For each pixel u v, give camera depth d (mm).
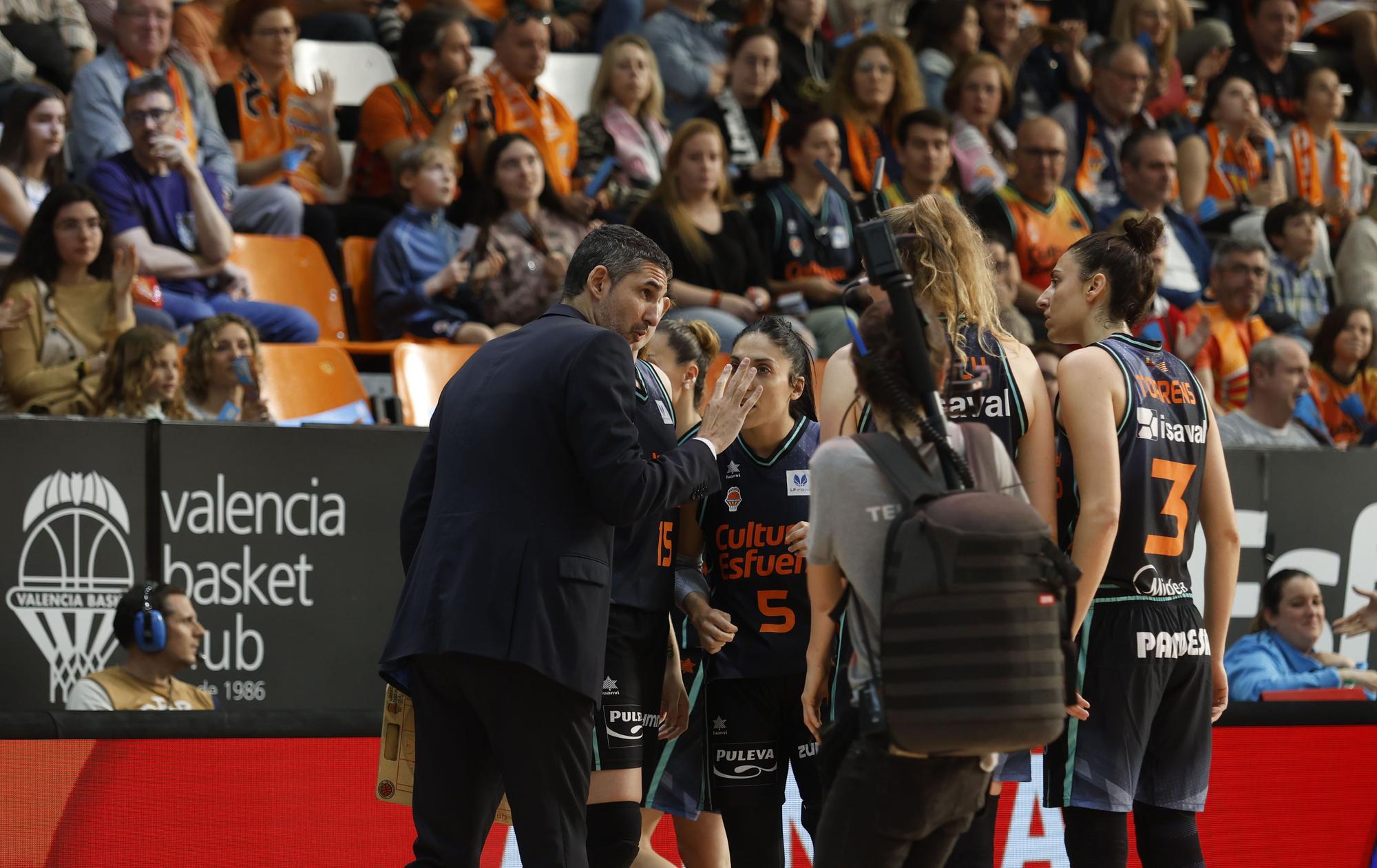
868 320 10656
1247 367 29469
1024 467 12734
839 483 10281
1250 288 29609
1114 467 12531
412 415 24250
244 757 15938
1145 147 32250
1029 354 12820
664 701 15000
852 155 30969
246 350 22141
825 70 35281
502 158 27344
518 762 12078
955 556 9594
